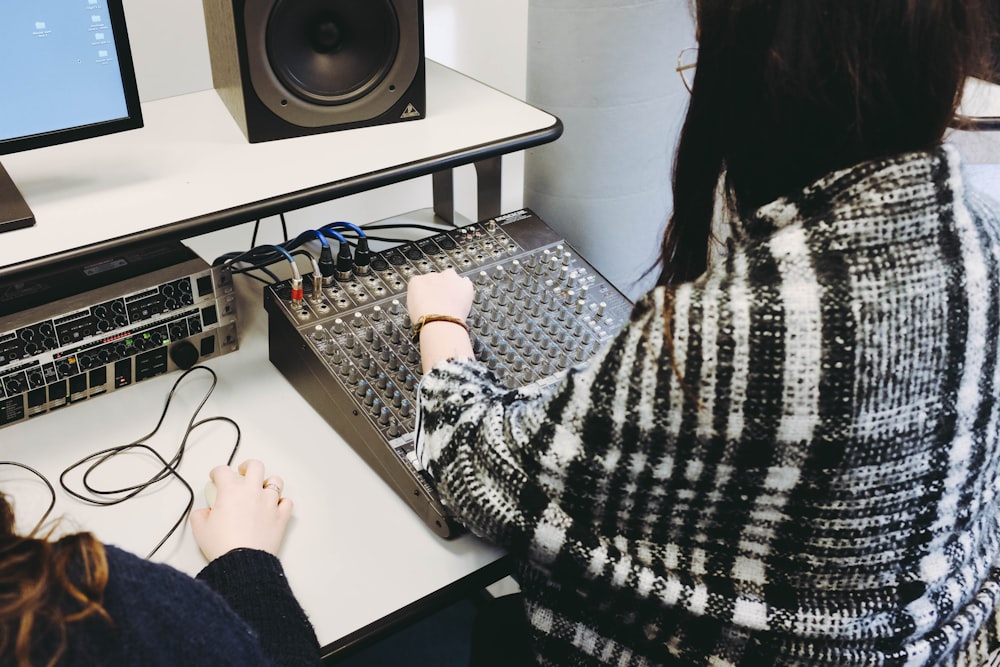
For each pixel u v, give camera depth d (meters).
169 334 1.16
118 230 1.02
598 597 0.80
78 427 1.10
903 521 0.72
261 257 1.37
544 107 1.43
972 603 0.79
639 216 1.53
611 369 0.71
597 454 0.73
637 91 1.39
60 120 1.05
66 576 0.57
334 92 1.22
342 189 1.12
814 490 0.70
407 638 1.75
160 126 1.25
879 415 0.67
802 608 0.75
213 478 0.99
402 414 1.04
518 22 1.76
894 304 0.66
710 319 0.68
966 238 0.68
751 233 0.75
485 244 1.30
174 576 0.63
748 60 0.70
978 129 0.75
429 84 1.41
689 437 0.69
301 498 1.02
